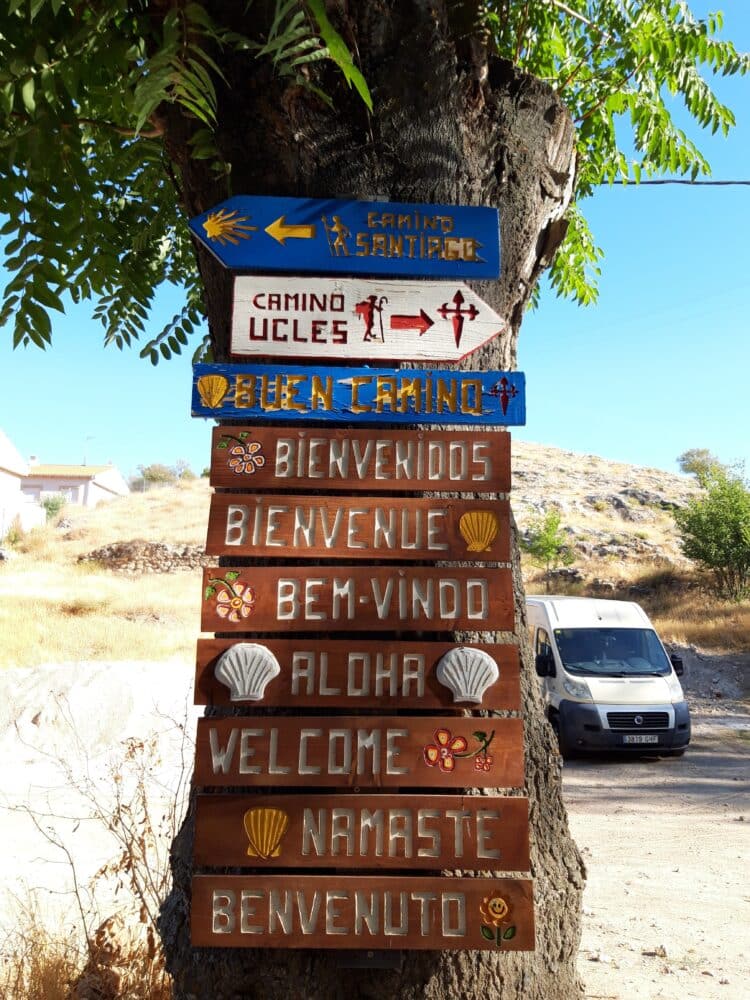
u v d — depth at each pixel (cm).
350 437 286
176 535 3669
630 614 1417
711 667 2159
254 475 282
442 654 271
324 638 276
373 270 296
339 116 297
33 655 1739
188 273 482
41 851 640
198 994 265
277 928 258
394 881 261
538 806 300
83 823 717
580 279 568
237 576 274
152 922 368
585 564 3659
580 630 1362
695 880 636
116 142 386
